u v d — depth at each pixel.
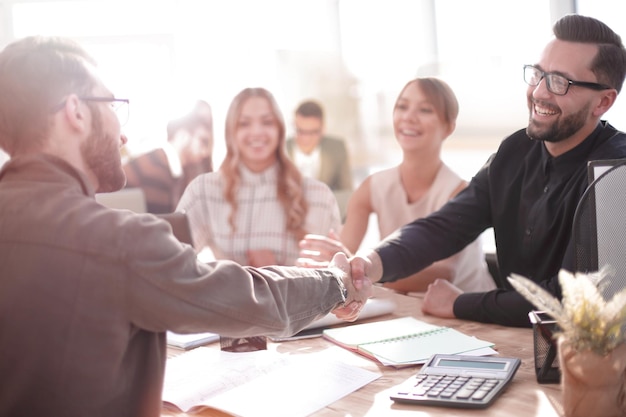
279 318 1.38
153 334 1.26
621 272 1.53
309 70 5.50
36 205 1.23
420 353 1.72
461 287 2.85
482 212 2.32
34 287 1.19
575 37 2.02
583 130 2.06
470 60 4.68
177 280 1.21
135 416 1.26
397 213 3.08
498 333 1.92
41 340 1.18
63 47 1.32
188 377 1.64
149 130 5.96
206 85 6.13
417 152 2.99
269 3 6.09
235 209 3.18
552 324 1.47
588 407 1.25
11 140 1.30
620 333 1.26
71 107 1.29
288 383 1.56
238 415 1.40
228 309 1.27
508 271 2.29
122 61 6.11
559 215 2.08
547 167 2.13
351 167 5.25
